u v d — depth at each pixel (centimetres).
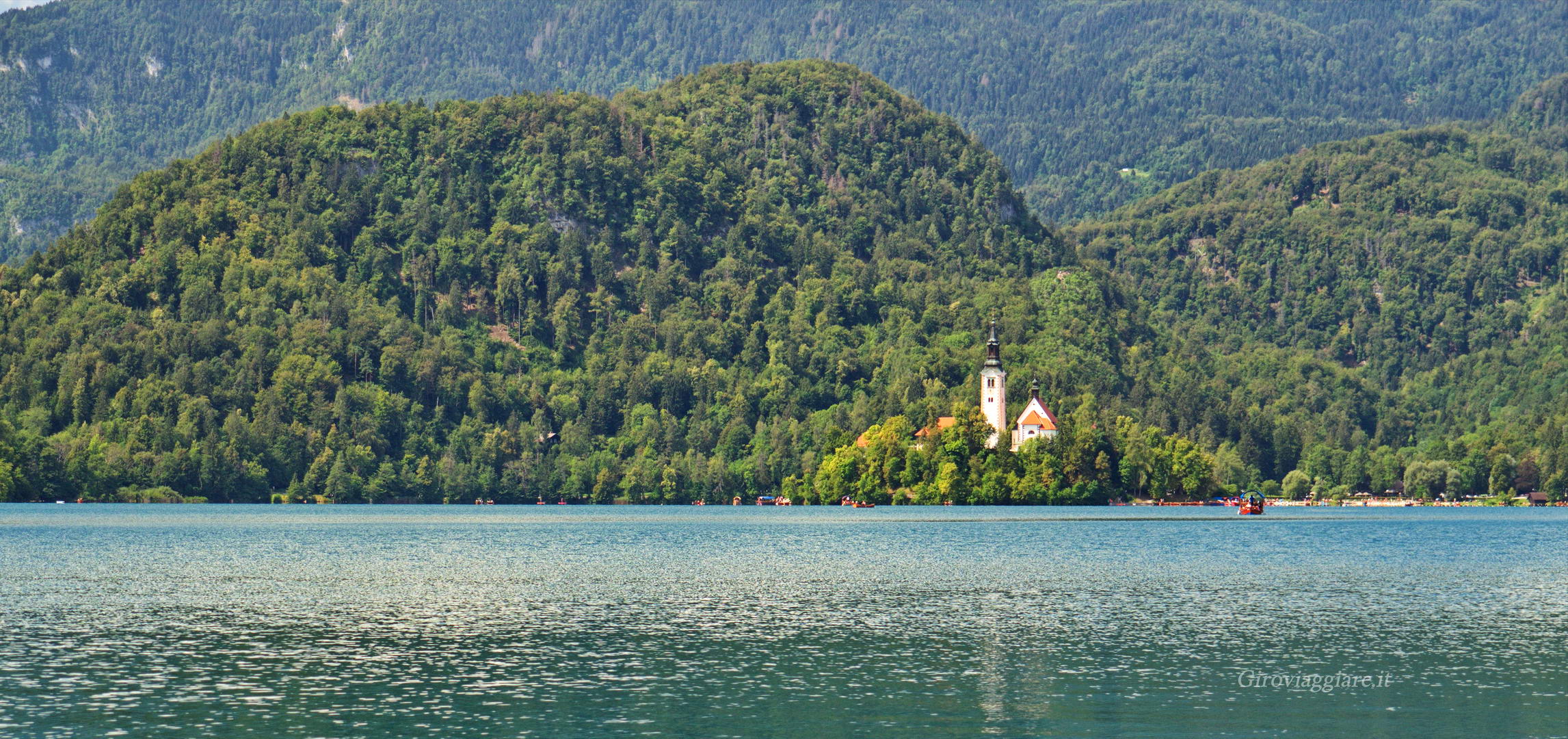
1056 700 9506
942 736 8575
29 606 13862
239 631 12256
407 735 8550
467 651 11269
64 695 9550
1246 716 9094
